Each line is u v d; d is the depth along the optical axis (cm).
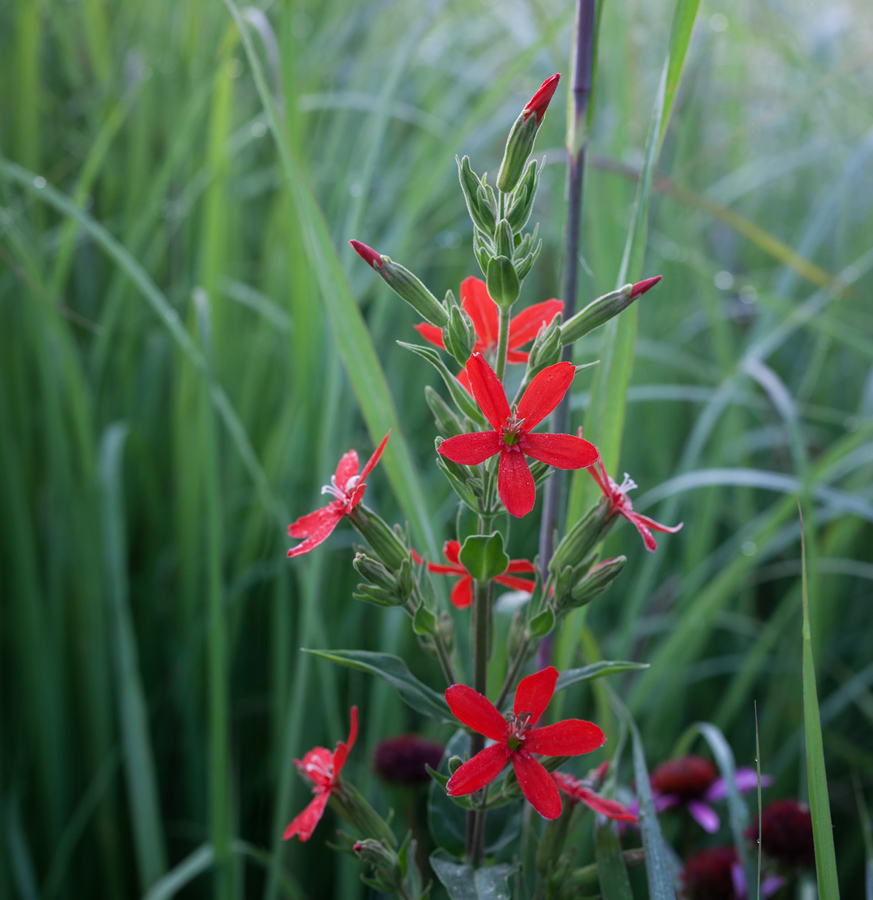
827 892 39
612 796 44
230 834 54
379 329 67
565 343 40
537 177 40
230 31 63
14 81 81
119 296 71
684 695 80
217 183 68
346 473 42
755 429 99
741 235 105
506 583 43
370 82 95
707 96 107
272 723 72
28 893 62
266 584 75
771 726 73
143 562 80
